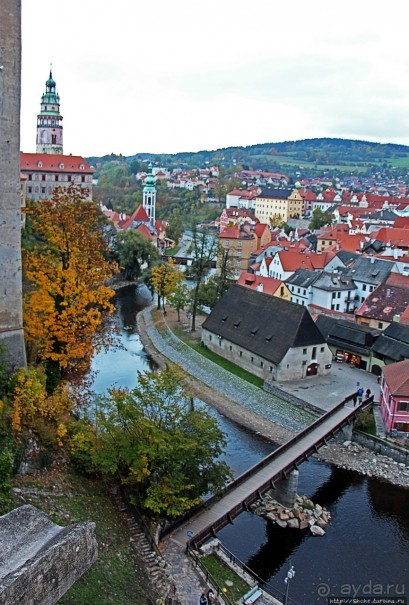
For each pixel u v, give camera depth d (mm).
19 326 39500
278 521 44594
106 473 37125
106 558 29984
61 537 20953
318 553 41219
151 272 123875
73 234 45625
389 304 86500
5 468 29844
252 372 75125
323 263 122188
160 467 35969
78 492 34438
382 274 104312
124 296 126375
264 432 61188
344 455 56344
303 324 71312
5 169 37125
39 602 19047
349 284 105562
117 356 84750
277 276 119312
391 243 135625
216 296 99188
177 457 35312
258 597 33094
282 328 72938
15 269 38656
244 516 45281
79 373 53250
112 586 28047
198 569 33750
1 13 35188
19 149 37719
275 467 45344
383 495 49688
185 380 74250
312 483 51281
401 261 113125
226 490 41594
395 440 56531
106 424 36938
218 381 73625
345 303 105438
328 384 69875
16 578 17734
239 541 42062
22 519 21844
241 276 106500
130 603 27641
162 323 100125
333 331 80062
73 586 26188
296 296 109312
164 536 36156
